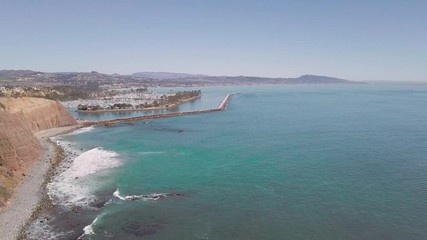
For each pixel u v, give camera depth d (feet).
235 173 239.50
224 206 181.16
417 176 223.10
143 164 267.18
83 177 232.12
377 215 165.99
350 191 198.18
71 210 175.63
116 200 190.49
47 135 395.14
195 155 296.92
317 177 225.35
